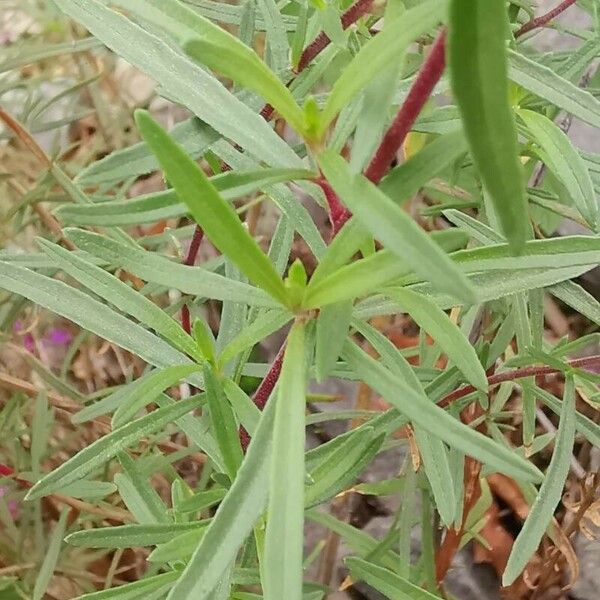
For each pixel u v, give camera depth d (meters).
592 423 0.16
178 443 0.28
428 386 0.15
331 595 0.28
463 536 0.23
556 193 0.20
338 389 0.31
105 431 0.25
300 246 0.35
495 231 0.15
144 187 0.32
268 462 0.10
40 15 0.28
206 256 0.30
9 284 0.13
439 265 0.07
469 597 0.28
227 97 0.11
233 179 0.10
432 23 0.08
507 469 0.10
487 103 0.07
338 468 0.12
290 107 0.10
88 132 0.31
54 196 0.23
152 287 0.20
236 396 0.12
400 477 0.23
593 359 0.15
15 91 0.29
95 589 0.25
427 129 0.14
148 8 0.10
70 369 0.30
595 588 0.26
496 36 0.06
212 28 0.09
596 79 0.21
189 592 0.09
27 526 0.23
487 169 0.07
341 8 0.16
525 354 0.17
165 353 0.13
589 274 0.32
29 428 0.24
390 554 0.22
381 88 0.09
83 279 0.13
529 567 0.27
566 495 0.26
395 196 0.09
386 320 0.30
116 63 0.31
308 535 0.29
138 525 0.14
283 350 0.12
